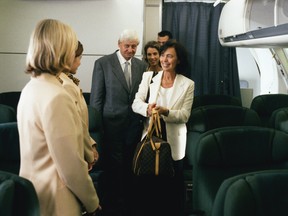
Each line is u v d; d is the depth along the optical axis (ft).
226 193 3.86
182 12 12.98
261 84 13.19
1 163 6.18
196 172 5.78
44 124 3.59
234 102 10.73
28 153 3.79
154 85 7.22
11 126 6.13
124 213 8.25
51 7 10.98
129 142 8.47
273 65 12.21
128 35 7.93
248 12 9.36
